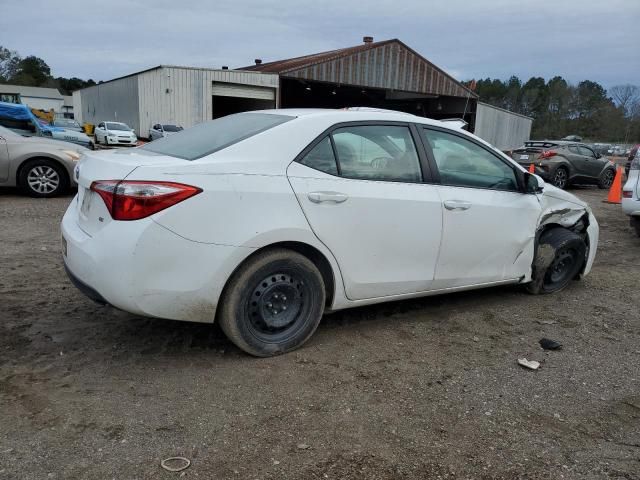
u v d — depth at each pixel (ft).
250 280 10.92
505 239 14.89
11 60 357.00
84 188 11.24
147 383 10.32
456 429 9.34
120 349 11.67
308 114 12.15
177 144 12.21
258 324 11.38
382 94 125.08
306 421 9.34
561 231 16.87
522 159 51.42
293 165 11.27
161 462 8.07
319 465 8.20
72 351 11.47
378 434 9.07
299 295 11.80
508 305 15.94
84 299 14.46
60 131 61.72
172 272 10.03
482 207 14.10
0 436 8.46
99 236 10.12
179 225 9.93
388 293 13.00
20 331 12.31
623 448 9.01
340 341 12.72
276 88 100.99
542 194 16.12
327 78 100.63
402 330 13.61
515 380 11.24
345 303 12.44
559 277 17.26
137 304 9.94
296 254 11.35
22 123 38.78
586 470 8.38
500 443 8.99
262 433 8.93
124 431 8.77
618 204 41.22
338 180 11.74
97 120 154.92
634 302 16.78
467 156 14.29
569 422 9.74
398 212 12.50
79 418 9.05
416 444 8.85
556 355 12.59
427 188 13.12
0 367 10.64
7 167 29.37
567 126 238.27
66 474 7.69
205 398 9.91
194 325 13.04
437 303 15.79
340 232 11.73
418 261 13.19
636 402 10.55
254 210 10.62
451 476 8.11
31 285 15.38
